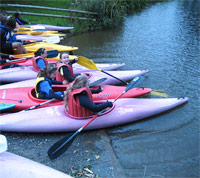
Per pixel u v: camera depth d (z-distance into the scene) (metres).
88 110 3.53
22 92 4.21
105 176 2.74
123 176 2.76
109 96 4.22
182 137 3.51
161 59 6.84
